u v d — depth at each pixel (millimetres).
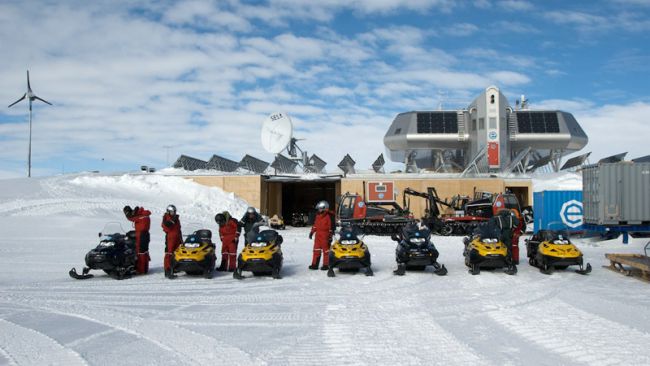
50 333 8055
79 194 37062
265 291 12344
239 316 9430
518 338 7820
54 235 25781
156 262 18438
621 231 26594
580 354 6926
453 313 9750
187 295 11727
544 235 16453
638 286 13227
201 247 14438
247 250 14453
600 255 21547
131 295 11656
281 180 45031
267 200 46219
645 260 15047
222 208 39969
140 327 8500
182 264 14133
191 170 51062
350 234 15234
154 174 46531
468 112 69250
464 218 33125
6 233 25719
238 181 44031
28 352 7000
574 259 15195
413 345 7430
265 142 52312
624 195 25922
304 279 14414
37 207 32375
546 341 7629
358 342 7602
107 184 41406
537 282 13906
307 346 7367
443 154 71562
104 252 13992
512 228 16438
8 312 9633
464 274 15453
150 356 6848
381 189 34938
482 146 61250
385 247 24812
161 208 36594
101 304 10531
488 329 8422
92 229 27969
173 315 9484
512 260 15719
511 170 63062
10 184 38781
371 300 11148
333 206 54438
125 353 6977
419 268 16656
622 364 6477
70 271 14242
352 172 57469
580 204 31062
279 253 14648
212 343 7516
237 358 6770
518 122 69062
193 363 6551
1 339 7676
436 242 27406
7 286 12672
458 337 7887
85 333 8070
